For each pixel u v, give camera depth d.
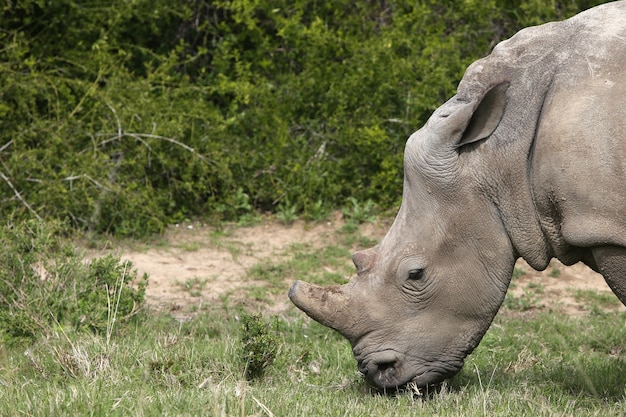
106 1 27.66
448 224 13.10
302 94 27.61
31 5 26.75
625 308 20.86
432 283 13.18
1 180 24.78
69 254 18.27
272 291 21.52
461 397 13.42
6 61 27.14
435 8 28.58
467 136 12.98
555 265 23.45
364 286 13.34
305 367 15.59
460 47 27.81
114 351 15.17
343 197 26.97
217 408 11.55
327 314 13.31
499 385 14.30
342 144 26.88
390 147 26.83
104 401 12.34
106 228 25.33
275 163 26.88
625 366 15.72
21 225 18.86
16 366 15.04
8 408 12.04
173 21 29.58
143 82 26.73
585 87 12.41
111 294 18.14
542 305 20.89
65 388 13.43
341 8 28.31
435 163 12.98
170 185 26.48
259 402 12.06
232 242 24.91
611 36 12.60
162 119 26.50
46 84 26.58
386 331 13.31
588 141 12.16
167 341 16.38
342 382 14.70
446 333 13.34
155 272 22.73
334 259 23.66
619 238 12.14
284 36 27.47
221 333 17.80
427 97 26.28
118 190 24.73
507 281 13.29
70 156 25.16
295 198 26.78
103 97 26.11
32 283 17.78
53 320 17.02
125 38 28.83
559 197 12.43
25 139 25.59
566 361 16.31
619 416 12.75
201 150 26.88
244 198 26.67
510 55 13.09
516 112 12.88
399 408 12.78
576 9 27.11
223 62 28.25
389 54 26.81
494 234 13.12
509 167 12.89
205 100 28.59
